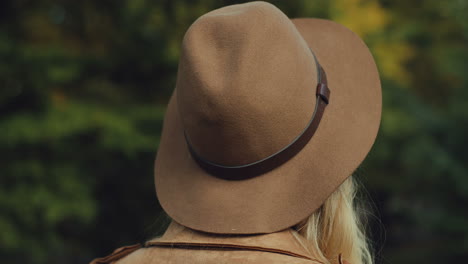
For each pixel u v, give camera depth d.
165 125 1.21
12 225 5.15
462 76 7.52
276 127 0.94
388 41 7.52
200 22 0.97
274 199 0.95
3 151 5.22
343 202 1.02
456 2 8.15
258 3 0.97
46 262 6.25
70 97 5.71
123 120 5.46
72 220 5.98
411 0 8.93
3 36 5.54
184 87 0.97
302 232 0.99
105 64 5.84
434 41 9.05
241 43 0.92
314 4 5.25
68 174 5.30
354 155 1.01
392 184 8.72
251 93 0.91
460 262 7.74
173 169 1.10
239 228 0.93
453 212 7.32
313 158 0.98
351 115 1.08
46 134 5.07
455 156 7.33
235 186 0.98
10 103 5.34
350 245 1.01
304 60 0.98
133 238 6.34
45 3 6.05
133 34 5.64
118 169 6.03
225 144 0.95
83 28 6.21
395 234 11.00
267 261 0.87
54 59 5.54
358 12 6.95
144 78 5.98
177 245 0.96
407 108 7.42
